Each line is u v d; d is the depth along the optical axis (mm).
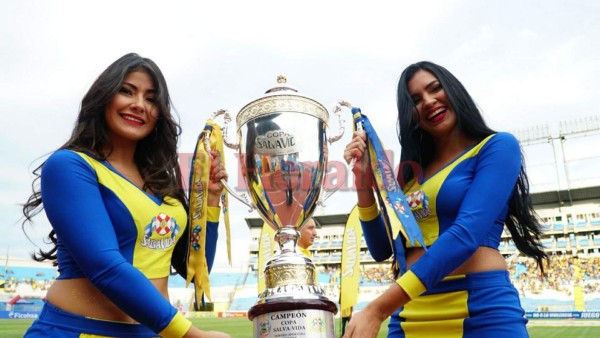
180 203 1774
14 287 33406
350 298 6266
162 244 1626
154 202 1638
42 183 1443
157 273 1588
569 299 26297
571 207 31953
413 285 1471
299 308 1399
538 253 1996
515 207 1900
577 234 31219
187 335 1324
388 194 1720
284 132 1657
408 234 1632
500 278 1726
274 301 1411
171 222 1659
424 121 1934
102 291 1328
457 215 1701
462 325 1674
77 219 1378
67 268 1497
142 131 1673
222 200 2037
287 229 1665
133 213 1539
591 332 12859
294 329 1385
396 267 2094
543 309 26312
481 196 1627
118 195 1530
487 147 1755
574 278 26984
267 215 1707
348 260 6395
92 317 1449
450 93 1867
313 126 1701
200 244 1795
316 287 1503
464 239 1526
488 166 1697
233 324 17188
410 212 1727
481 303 1672
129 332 1499
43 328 1440
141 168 1774
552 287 26859
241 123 1723
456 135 1935
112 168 1591
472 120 1871
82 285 1468
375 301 1480
